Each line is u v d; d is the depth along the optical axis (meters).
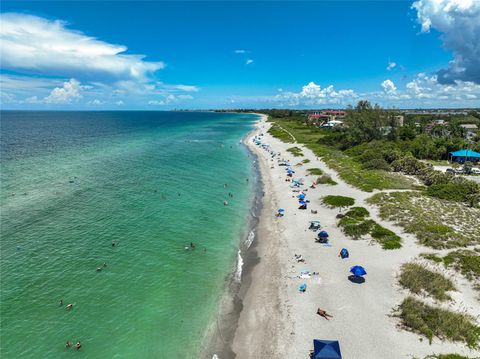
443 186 49.91
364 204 46.19
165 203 48.75
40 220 40.97
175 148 106.69
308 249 34.44
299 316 24.22
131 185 57.72
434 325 22.19
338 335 22.11
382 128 96.19
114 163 77.62
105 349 21.09
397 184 55.41
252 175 70.50
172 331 23.00
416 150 82.38
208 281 29.33
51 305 24.97
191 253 34.06
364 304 25.11
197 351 21.36
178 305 25.83
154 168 72.75
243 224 42.50
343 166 70.12
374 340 21.45
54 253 32.81
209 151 101.88
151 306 25.48
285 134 139.88
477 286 26.44
